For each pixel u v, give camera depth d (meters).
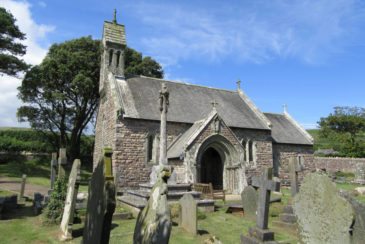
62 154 11.74
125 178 21.31
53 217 10.86
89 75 37.00
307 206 7.15
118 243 8.66
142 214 6.73
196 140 20.30
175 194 14.38
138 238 6.52
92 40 38.78
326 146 61.88
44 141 42.38
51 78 35.72
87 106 40.19
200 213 12.83
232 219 12.70
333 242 6.46
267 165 27.59
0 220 11.61
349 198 7.31
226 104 29.64
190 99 27.80
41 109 37.47
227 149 21.72
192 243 9.02
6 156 38.28
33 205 14.03
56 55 36.66
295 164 13.30
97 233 6.19
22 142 40.62
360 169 34.69
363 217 6.84
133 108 23.25
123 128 22.02
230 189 21.47
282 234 10.27
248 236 8.88
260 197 8.99
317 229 6.85
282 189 27.39
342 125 59.16
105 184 6.09
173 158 20.41
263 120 29.14
